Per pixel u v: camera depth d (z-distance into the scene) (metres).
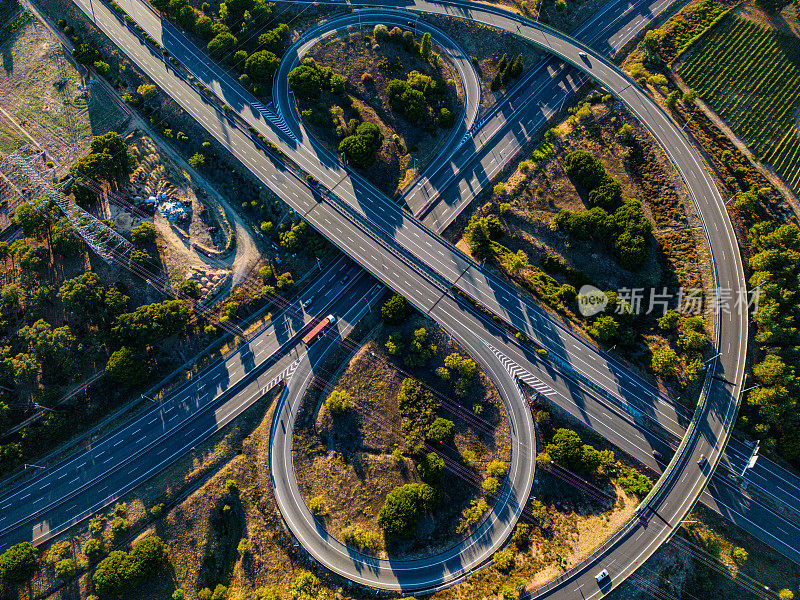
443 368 117.38
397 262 125.81
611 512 107.44
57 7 143.12
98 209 127.81
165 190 131.50
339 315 126.50
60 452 113.75
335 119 137.88
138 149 133.62
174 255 126.88
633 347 117.94
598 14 146.00
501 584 102.00
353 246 126.69
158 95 136.38
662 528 104.44
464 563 106.56
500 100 141.50
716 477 110.81
